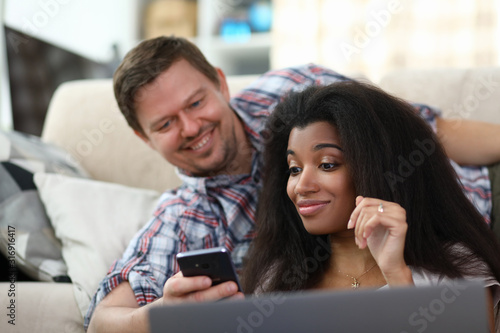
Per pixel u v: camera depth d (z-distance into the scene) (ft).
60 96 6.27
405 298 2.34
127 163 5.78
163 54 4.46
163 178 5.66
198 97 4.49
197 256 2.90
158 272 4.22
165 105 4.43
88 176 5.74
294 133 3.40
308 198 3.31
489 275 3.20
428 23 8.74
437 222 3.40
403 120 3.47
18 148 5.32
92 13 9.25
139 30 9.91
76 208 4.85
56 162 5.52
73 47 9.00
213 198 4.63
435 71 5.31
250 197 4.64
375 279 3.39
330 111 3.34
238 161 4.73
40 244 4.73
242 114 4.82
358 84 3.54
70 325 4.15
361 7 9.01
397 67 8.87
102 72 8.13
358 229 2.95
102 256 4.56
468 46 8.62
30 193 4.98
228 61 9.98
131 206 5.04
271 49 9.58
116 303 4.02
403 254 3.24
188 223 4.48
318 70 5.08
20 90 6.93
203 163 4.61
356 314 2.36
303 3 9.22
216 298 2.96
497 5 8.52
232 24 9.72
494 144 4.47
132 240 4.44
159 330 2.46
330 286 3.49
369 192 3.25
